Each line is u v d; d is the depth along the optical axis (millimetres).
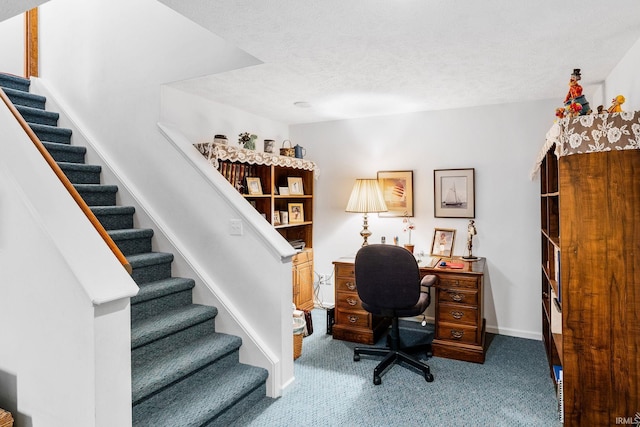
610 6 1855
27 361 1659
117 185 3273
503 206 3764
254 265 2689
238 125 4035
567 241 2041
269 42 2307
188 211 2961
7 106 2219
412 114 4156
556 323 2766
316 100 3686
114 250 1756
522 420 2314
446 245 3957
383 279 2848
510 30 2133
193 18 1996
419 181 4129
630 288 1943
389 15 1960
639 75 2207
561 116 2209
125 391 1606
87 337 1484
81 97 3584
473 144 3877
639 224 1925
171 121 3295
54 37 3770
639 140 1900
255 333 2688
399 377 2879
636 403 1947
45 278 1582
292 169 4652
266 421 2301
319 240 4699
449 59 2588
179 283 2721
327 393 2643
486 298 3842
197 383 2342
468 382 2799
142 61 3221
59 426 1581
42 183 1766
